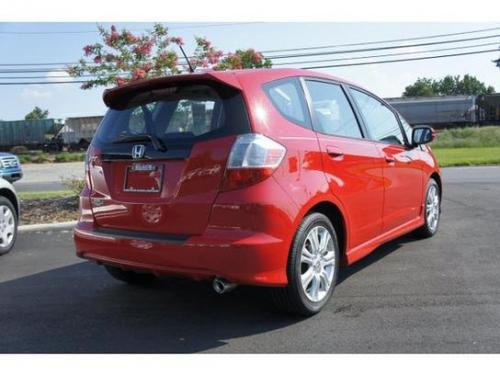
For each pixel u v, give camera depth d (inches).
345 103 193.6
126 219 159.0
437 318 157.2
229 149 143.2
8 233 267.4
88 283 208.1
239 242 139.4
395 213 214.1
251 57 438.3
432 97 1987.0
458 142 1331.2
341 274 204.7
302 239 153.0
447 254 229.3
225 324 159.0
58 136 1929.1
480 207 346.9
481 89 5113.2
